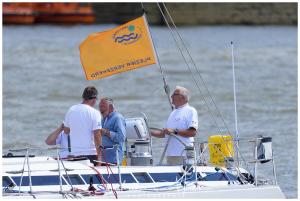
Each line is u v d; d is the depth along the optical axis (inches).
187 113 1744.6
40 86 4254.4
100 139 1686.8
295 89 4266.7
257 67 5270.7
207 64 5442.9
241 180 1718.8
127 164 1759.4
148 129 1752.0
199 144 1809.8
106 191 1569.9
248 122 3238.2
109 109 1743.4
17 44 6678.2
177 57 5762.8
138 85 4350.4
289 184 2225.6
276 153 2630.4
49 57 5713.6
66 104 3722.9
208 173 1699.1
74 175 1590.8
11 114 3358.8
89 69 1828.2
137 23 1828.2
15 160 1620.3
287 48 6678.2
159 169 1662.2
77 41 7155.5
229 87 4279.0
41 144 2541.8
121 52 1827.0
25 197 1505.9
